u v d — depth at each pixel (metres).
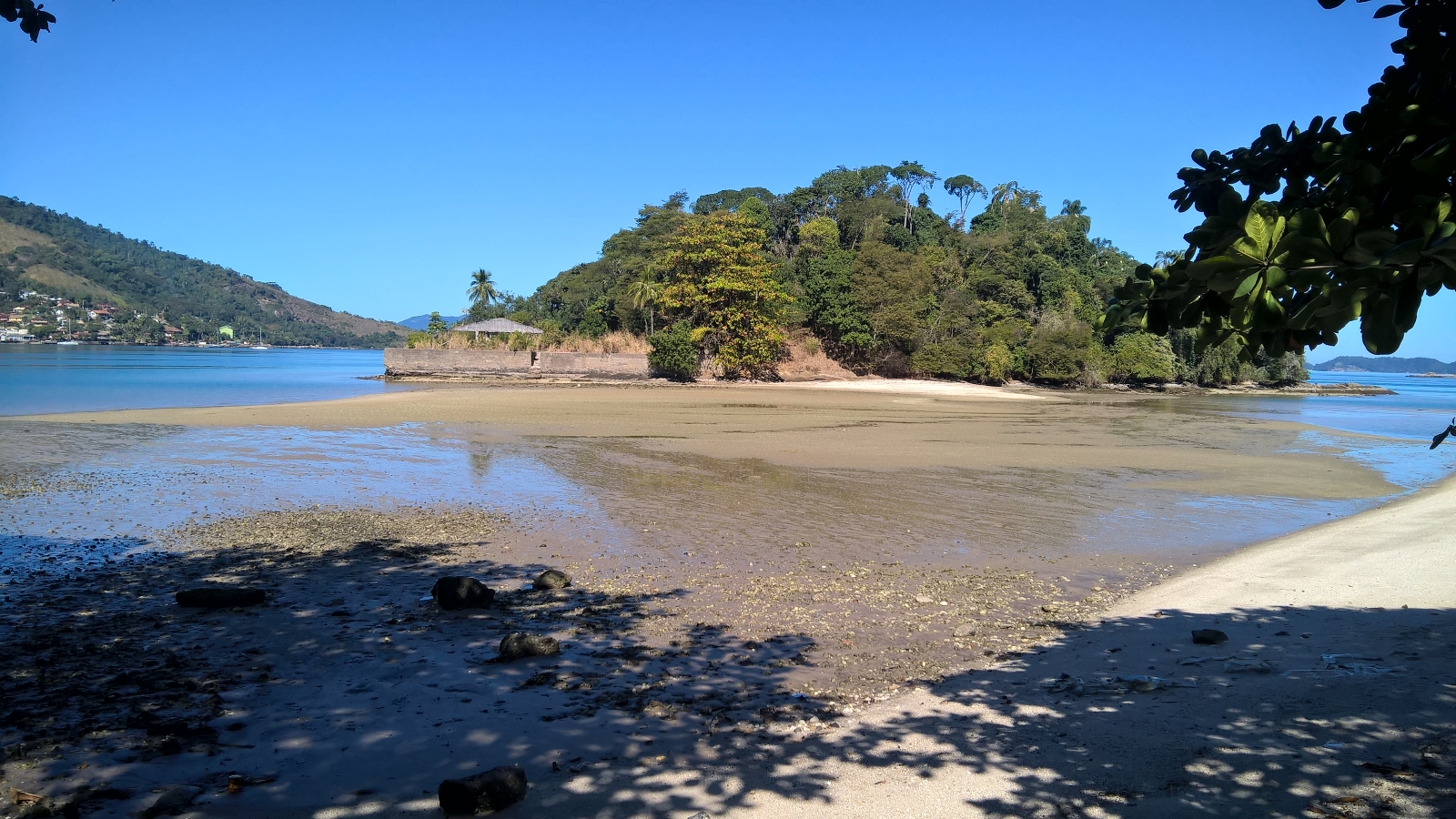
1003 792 5.19
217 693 7.21
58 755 5.91
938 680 7.61
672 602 10.41
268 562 12.15
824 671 7.93
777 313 71.25
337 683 7.51
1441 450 29.17
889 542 13.89
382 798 5.34
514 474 20.64
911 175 113.06
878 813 5.00
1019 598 10.74
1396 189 2.53
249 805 5.23
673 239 73.00
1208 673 7.36
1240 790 5.00
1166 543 14.16
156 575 11.35
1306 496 19.14
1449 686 6.55
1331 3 2.81
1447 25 2.65
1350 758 5.33
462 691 7.35
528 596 10.61
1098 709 6.58
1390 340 2.42
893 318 74.44
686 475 20.75
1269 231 2.44
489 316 103.19
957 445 28.12
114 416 32.53
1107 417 43.16
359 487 18.67
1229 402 62.56
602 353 69.69
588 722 6.65
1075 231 110.31
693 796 5.29
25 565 11.74
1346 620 8.95
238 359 134.00
